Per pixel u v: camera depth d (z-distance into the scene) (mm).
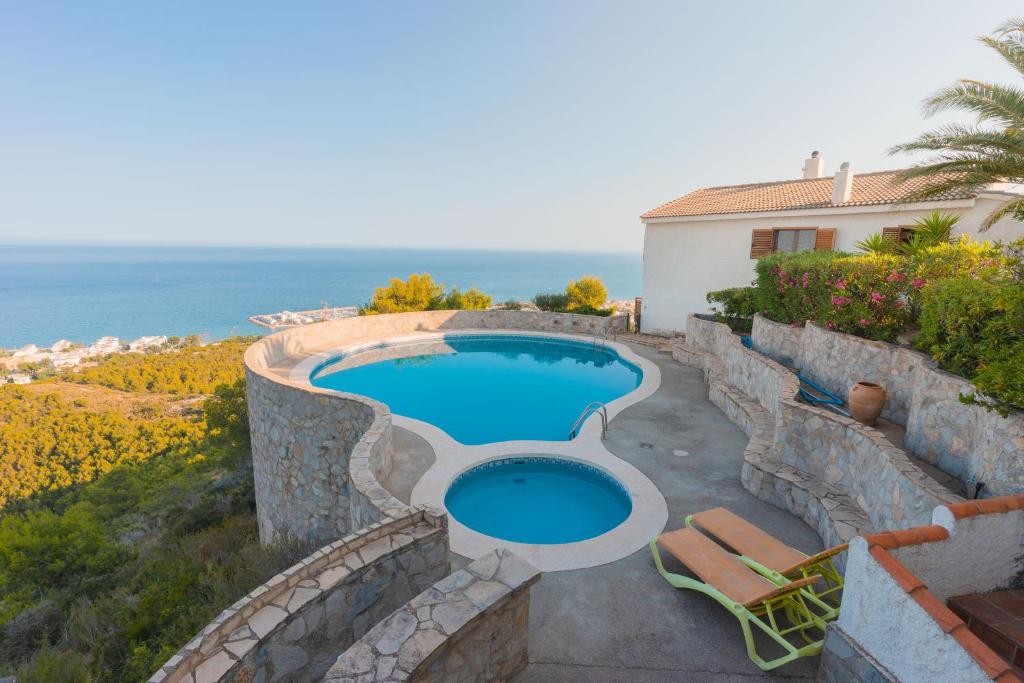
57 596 14375
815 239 16234
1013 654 3318
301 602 3707
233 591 8625
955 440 5770
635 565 5859
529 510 8117
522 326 23328
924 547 3590
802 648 4078
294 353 17797
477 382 15828
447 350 20578
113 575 15477
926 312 6695
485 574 3996
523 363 18375
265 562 9031
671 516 6949
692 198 21547
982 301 5438
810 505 6582
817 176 20312
